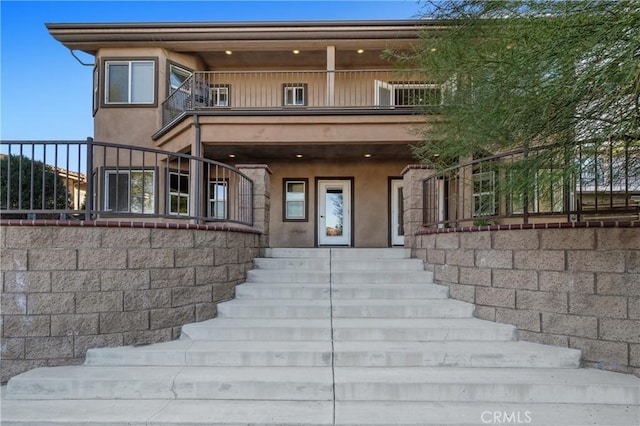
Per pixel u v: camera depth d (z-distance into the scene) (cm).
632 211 338
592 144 296
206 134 808
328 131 809
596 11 256
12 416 288
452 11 418
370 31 923
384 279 509
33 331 345
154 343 384
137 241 383
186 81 923
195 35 953
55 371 337
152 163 972
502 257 409
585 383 308
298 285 491
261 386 318
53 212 360
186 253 416
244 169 612
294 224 1039
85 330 357
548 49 271
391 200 1039
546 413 289
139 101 985
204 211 984
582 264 353
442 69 512
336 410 296
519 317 391
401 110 790
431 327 395
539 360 346
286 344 379
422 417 284
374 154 946
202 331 400
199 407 302
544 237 378
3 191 475
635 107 269
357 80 1077
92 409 299
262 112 801
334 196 1052
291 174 1045
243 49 1002
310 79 1098
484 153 504
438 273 498
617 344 332
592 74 253
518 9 318
